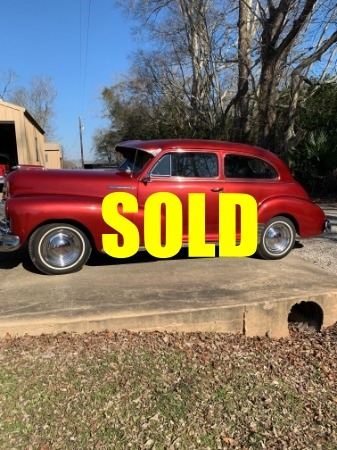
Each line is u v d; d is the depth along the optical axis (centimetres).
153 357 355
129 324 398
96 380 317
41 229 503
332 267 593
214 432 266
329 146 1389
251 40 1834
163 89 2758
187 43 2347
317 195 1509
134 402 293
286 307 440
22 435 258
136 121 3494
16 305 418
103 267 553
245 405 296
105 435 260
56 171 537
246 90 1773
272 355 381
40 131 2344
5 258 598
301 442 261
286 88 1731
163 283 486
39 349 359
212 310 414
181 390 310
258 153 598
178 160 552
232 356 371
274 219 605
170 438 260
